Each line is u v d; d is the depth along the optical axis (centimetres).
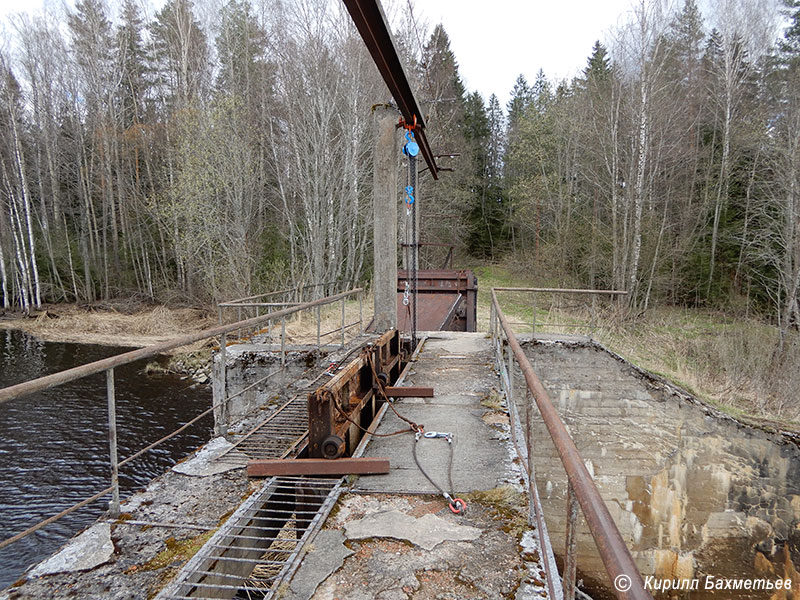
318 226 2184
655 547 920
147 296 3011
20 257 3036
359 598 236
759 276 2156
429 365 784
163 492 351
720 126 2702
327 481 368
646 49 2183
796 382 1238
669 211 2561
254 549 285
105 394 1606
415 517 315
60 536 911
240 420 518
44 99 3259
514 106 4612
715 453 897
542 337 1027
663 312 2272
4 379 1733
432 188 2756
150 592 240
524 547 279
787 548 828
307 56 2233
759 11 2570
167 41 3080
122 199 3192
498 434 473
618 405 959
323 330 1368
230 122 2183
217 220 2152
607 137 2477
